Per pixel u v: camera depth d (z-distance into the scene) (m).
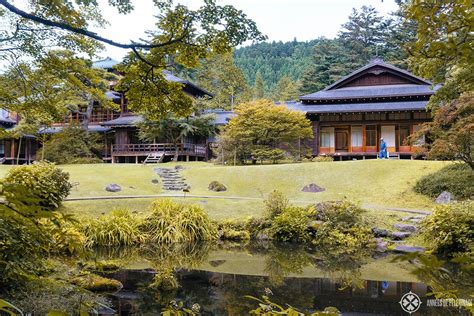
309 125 24.88
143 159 29.86
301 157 25.77
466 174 14.76
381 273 7.95
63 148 27.30
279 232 11.99
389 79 28.27
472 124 12.15
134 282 7.10
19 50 8.06
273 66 76.81
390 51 42.88
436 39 2.07
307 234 11.80
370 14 46.19
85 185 17.25
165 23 5.27
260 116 23.45
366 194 16.23
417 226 11.12
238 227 12.64
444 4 1.96
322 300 6.12
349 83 29.14
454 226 9.20
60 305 4.47
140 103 6.11
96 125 33.47
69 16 6.09
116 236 10.95
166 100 6.48
